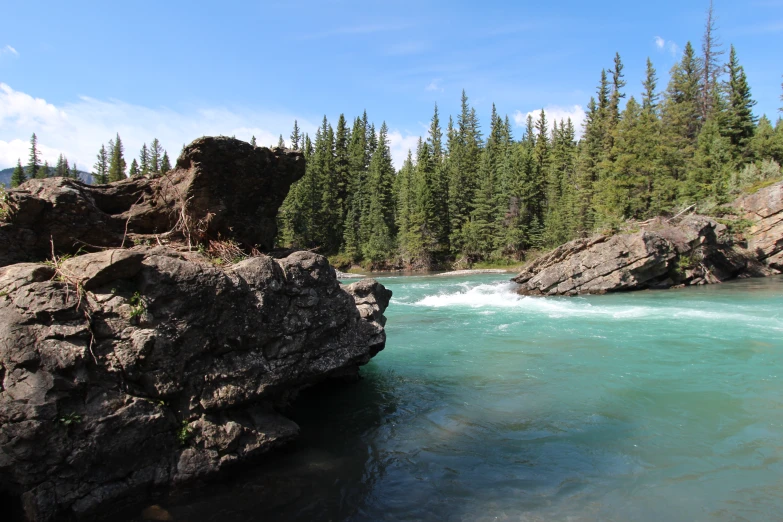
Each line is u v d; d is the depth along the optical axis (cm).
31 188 735
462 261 6306
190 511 536
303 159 1001
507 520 527
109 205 862
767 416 794
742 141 4912
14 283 500
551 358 1210
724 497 567
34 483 469
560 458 674
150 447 538
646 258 2564
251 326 643
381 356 1276
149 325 551
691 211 3675
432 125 8881
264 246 982
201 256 757
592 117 6719
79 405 493
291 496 573
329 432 772
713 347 1260
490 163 6781
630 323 1652
